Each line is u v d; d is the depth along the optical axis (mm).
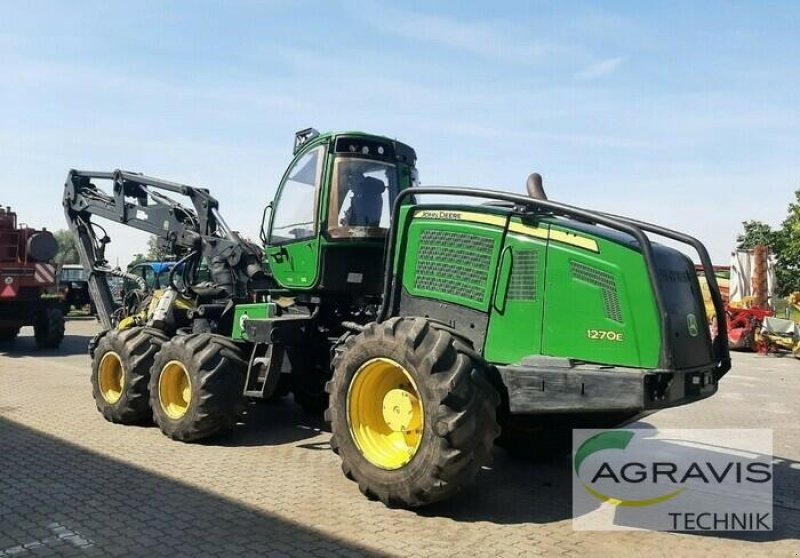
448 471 4492
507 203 5562
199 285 8492
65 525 4441
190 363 6562
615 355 4520
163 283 10570
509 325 5020
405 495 4672
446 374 4539
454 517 4766
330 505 4902
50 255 13867
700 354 4773
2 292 14000
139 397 7227
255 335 6547
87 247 9641
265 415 8125
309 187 6715
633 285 4473
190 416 6500
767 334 17531
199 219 8242
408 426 4934
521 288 4988
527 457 6324
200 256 8414
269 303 6938
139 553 4020
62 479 5398
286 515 4680
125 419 7340
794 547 4391
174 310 8070
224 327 7652
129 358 7273
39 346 14922
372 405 5148
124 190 9031
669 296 4559
